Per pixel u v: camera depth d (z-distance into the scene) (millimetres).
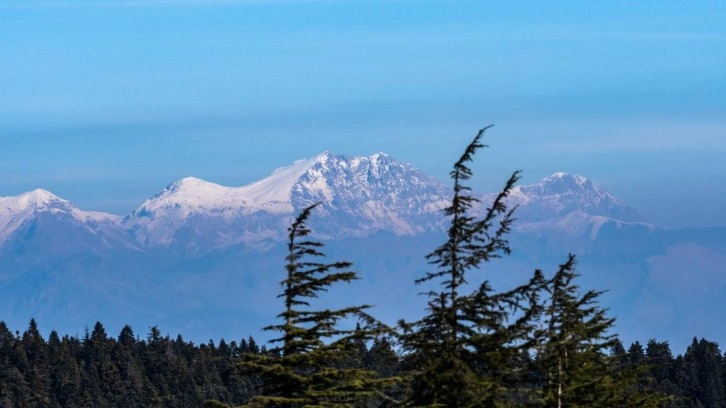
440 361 51781
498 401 52656
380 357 54312
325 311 50844
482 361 52531
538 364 54312
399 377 51969
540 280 52594
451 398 52312
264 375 51688
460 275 52625
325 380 51094
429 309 53000
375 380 51531
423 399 52625
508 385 54125
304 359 50469
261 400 50312
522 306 52719
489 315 52531
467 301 52219
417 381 52344
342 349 50969
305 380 50688
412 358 53219
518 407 54375
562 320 54812
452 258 52625
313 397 51031
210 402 51875
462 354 52562
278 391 51625
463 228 52375
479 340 52094
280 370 50438
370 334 50875
